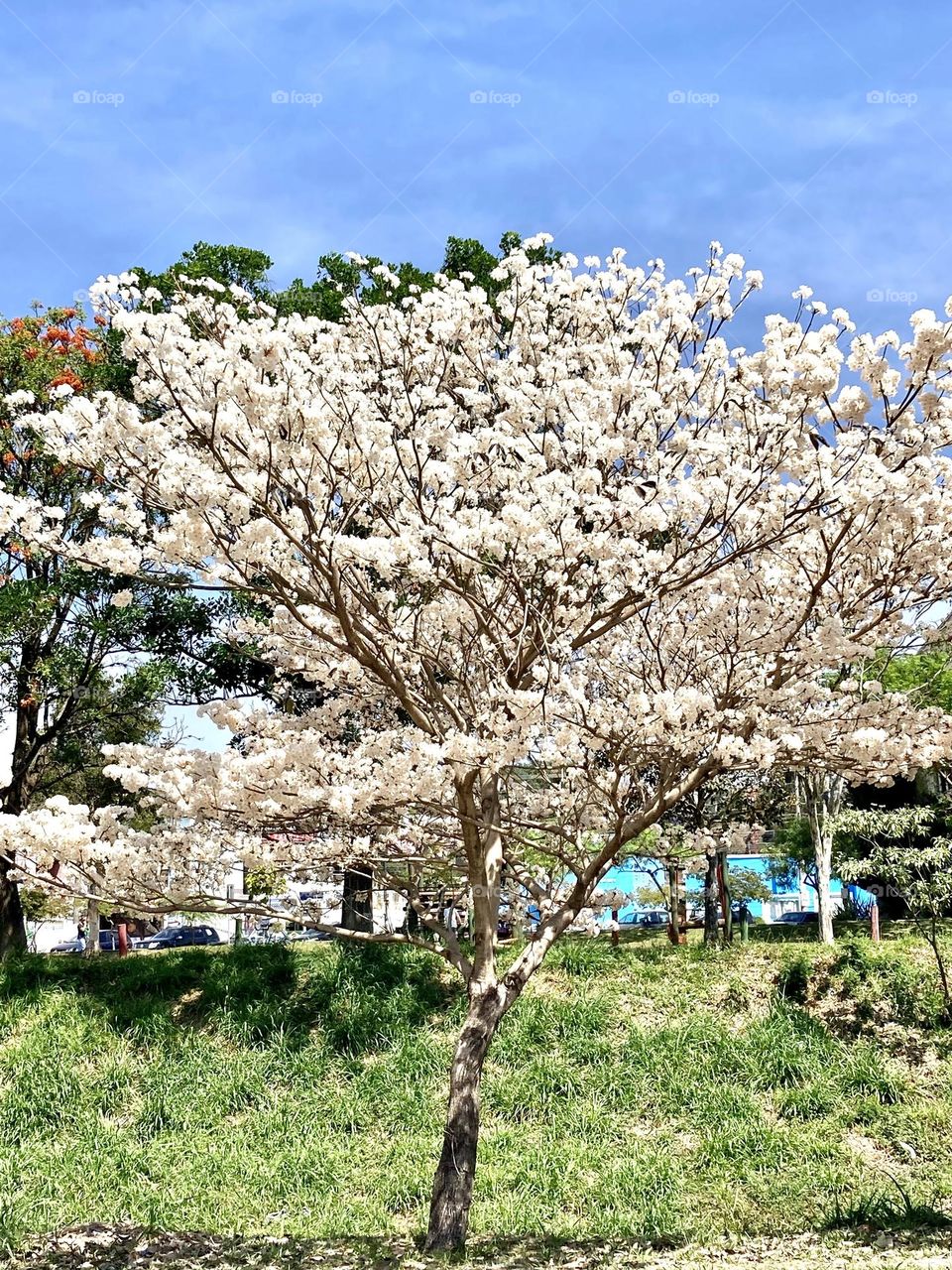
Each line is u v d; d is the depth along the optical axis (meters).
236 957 14.46
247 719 8.90
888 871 12.97
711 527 7.60
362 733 8.98
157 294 6.97
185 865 7.84
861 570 7.72
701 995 13.30
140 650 16.06
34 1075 12.02
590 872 8.00
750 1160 10.09
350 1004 13.23
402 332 8.45
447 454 7.87
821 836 15.23
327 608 7.27
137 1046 12.83
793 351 7.50
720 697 7.60
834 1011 12.80
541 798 9.50
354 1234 8.80
